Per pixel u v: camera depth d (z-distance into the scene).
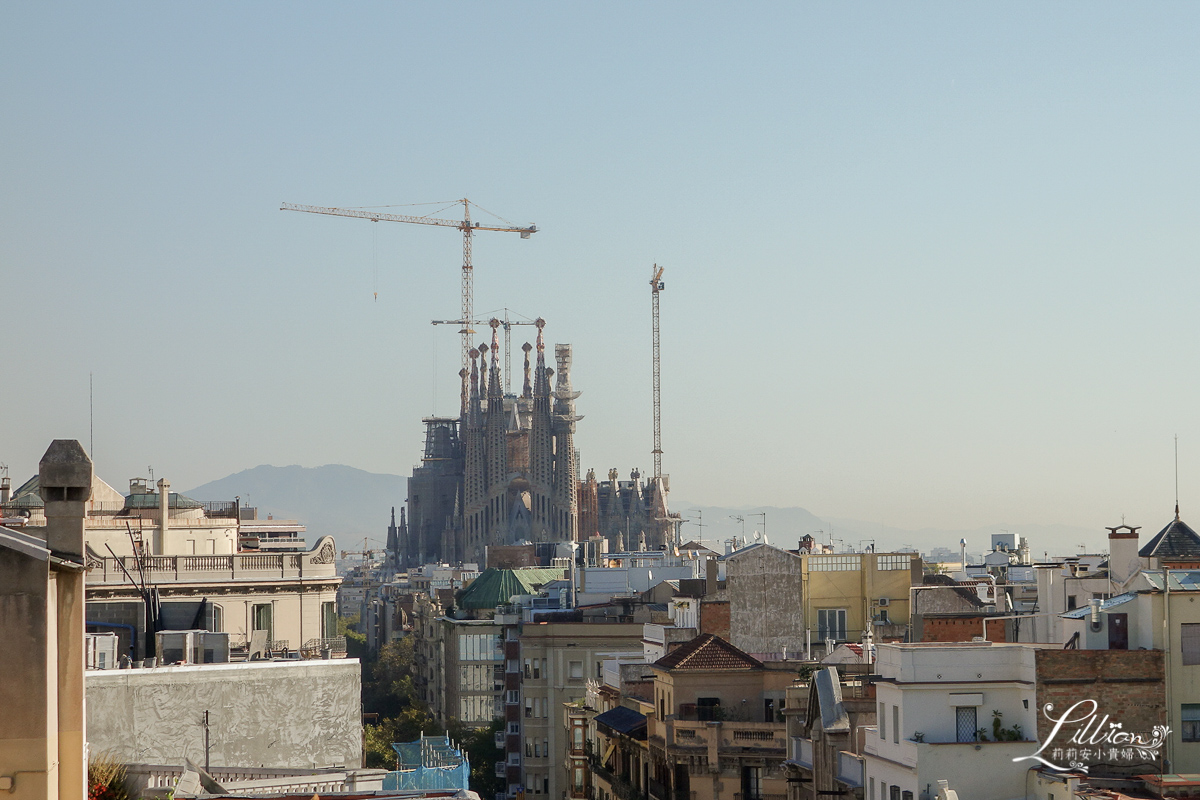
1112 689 64.56
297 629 158.25
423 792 50.31
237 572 156.50
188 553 171.38
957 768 63.12
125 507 177.25
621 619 188.12
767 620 129.75
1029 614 99.25
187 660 93.56
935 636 97.56
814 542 186.12
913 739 64.44
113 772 47.75
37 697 32.78
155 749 72.81
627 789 112.44
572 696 183.00
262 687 74.88
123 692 72.81
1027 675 64.94
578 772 141.00
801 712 85.81
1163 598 66.69
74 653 34.88
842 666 87.81
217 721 73.88
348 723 75.88
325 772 66.19
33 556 32.97
